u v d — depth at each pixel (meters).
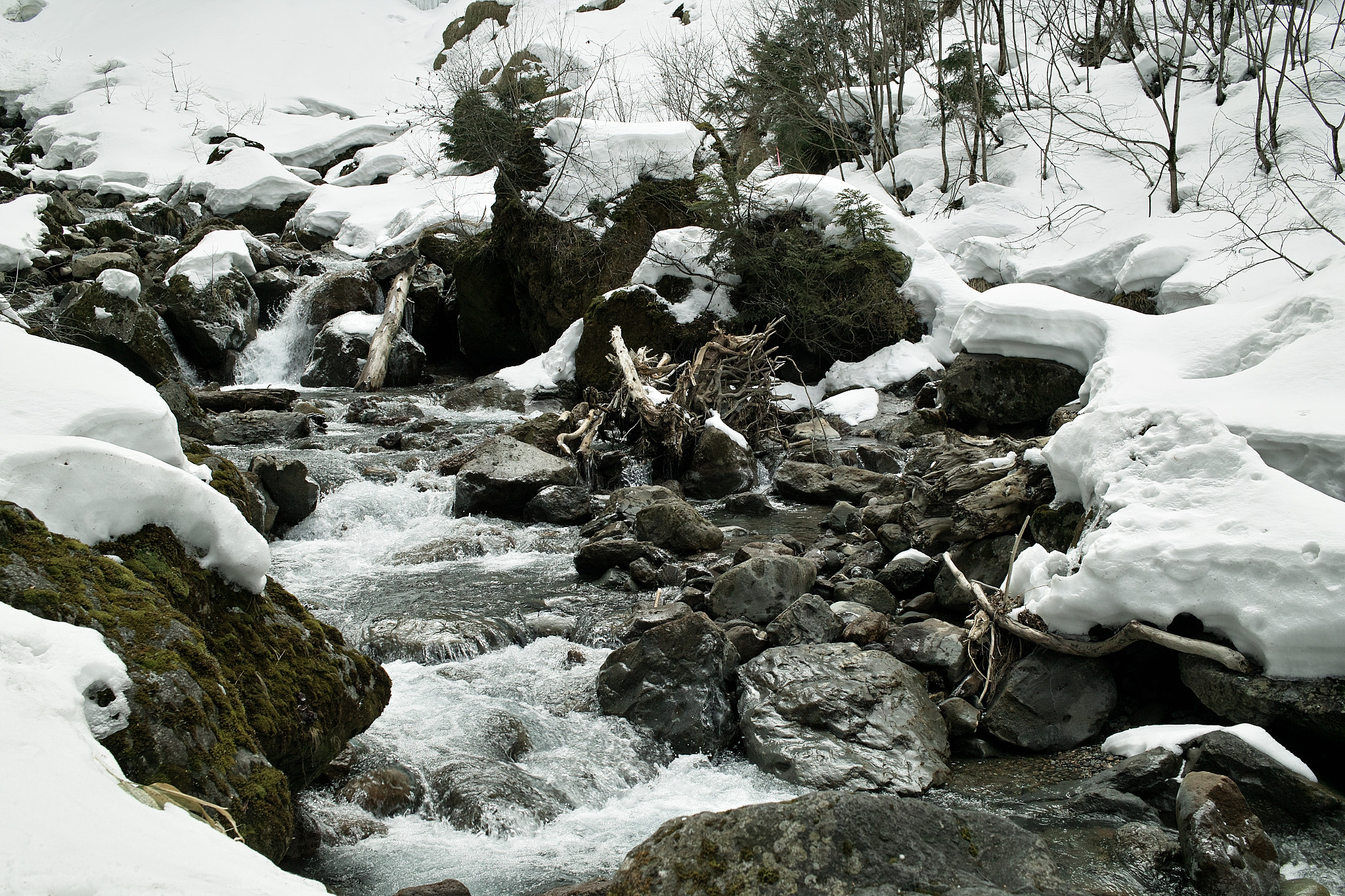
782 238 13.53
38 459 2.85
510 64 23.80
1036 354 9.12
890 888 2.45
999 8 16.47
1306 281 8.49
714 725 4.93
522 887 3.51
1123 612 4.79
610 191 15.16
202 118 28.28
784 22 17.67
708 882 2.45
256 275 16.69
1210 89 14.40
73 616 2.62
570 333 14.70
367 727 3.94
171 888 1.71
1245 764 4.02
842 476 9.77
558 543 8.31
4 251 14.67
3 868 1.57
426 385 16.06
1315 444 5.39
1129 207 13.11
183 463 3.95
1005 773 4.61
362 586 7.11
